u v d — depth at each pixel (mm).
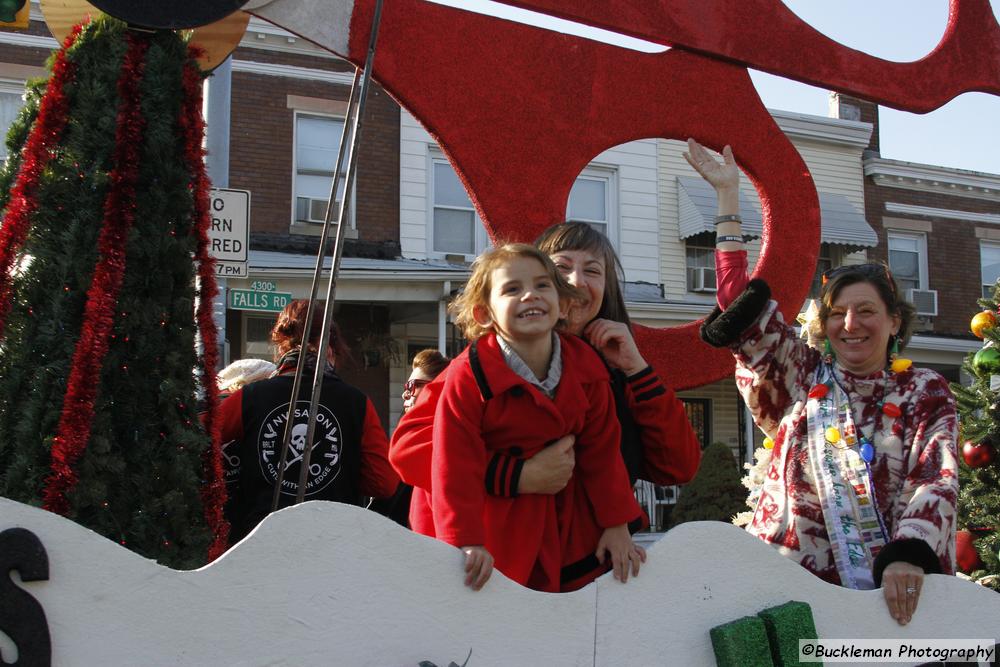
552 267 2240
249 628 1665
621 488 2162
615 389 2416
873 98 5020
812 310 3104
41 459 2152
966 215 15992
